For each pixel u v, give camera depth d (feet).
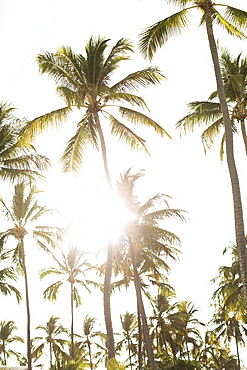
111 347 64.95
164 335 130.62
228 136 50.42
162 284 114.73
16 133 79.61
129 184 88.84
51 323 193.67
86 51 71.77
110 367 53.72
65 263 143.43
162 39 55.21
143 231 81.71
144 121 71.31
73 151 72.69
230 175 49.44
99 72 71.46
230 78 67.51
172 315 134.62
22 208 107.04
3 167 81.00
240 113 73.15
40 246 108.78
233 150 50.08
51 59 69.26
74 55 70.33
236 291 104.58
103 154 71.10
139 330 106.22
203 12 55.01
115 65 71.92
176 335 133.49
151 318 133.39
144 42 55.67
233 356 177.27
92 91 69.97
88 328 195.00
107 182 71.00
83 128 72.28
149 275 112.68
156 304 134.82
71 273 142.82
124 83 69.31
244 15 54.24
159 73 68.03
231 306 104.63
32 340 188.75
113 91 69.82
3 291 110.93
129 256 94.89
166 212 81.61
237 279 108.06
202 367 134.92
